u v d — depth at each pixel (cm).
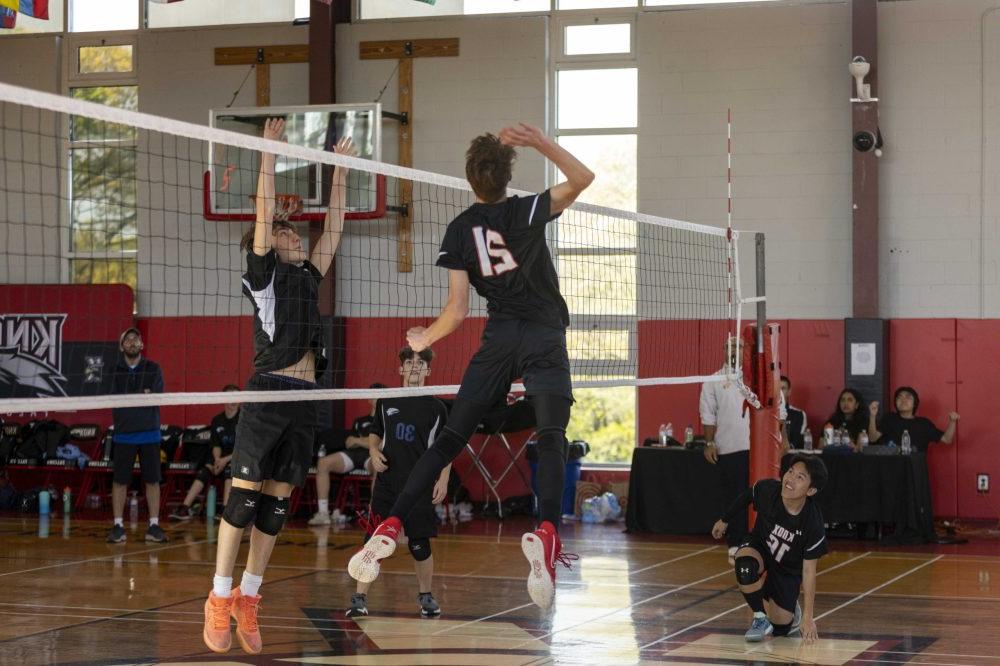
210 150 1436
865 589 821
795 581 638
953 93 1306
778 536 626
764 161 1350
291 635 640
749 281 1352
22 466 1398
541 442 425
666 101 1377
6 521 1268
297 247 532
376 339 1419
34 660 577
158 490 1104
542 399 429
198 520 1276
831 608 740
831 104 1334
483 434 1388
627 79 1402
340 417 1410
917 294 1313
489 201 438
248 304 1461
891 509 1104
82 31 1539
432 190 1419
